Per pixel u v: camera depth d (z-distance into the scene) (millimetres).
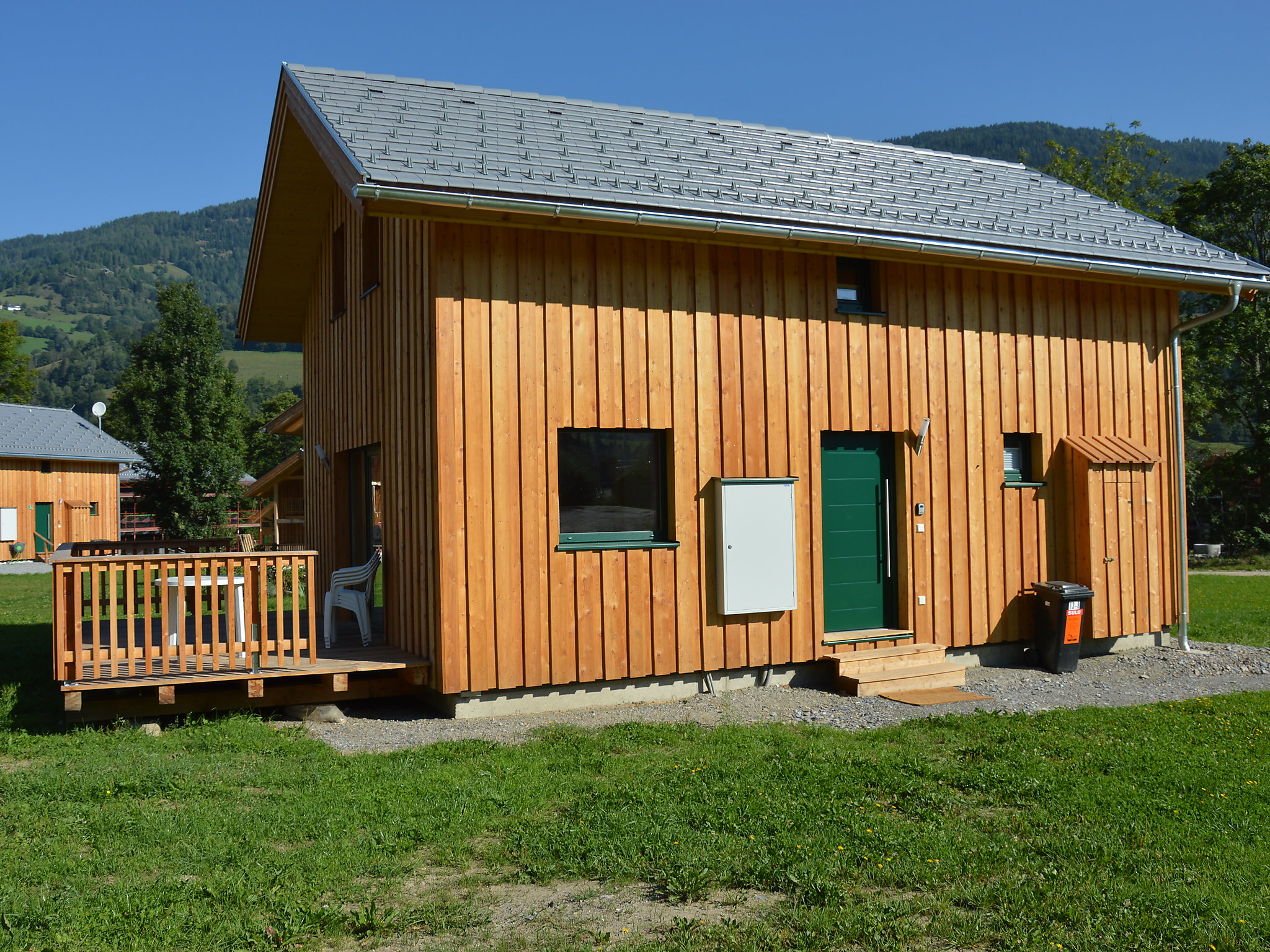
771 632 9523
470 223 8070
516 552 8430
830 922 4156
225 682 8383
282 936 4055
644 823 5344
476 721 8281
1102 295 11578
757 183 9781
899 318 10297
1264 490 32719
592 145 9773
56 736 7539
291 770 6516
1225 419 35125
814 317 9844
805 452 9734
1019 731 7586
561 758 6848
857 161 12016
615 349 8867
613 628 8805
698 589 9219
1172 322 12055
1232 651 11547
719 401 9328
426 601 8523
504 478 8391
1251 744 7219
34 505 34531
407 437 9055
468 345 8258
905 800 5855
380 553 9695
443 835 5246
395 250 9469
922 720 8031
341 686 8188
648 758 6867
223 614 12547
